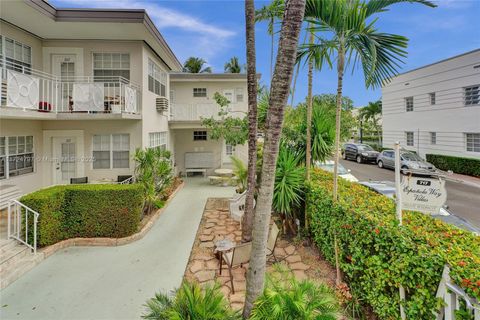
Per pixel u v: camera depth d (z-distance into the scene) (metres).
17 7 6.82
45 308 3.92
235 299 4.12
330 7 4.05
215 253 5.44
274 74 2.76
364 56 4.38
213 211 8.86
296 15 2.64
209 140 15.46
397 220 3.43
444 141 16.70
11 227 5.93
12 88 6.37
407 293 2.97
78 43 9.04
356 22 4.02
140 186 6.73
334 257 4.57
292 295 2.63
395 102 20.70
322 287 3.02
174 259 5.50
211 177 13.29
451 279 2.43
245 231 6.01
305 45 4.59
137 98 9.27
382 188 7.44
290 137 6.80
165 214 8.52
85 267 5.13
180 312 2.64
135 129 9.31
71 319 3.69
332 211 4.57
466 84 15.31
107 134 9.28
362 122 33.72
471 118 15.11
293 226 6.62
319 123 6.41
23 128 8.30
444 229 3.38
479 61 14.59
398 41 4.02
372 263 3.39
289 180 6.05
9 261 4.91
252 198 6.03
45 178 9.12
